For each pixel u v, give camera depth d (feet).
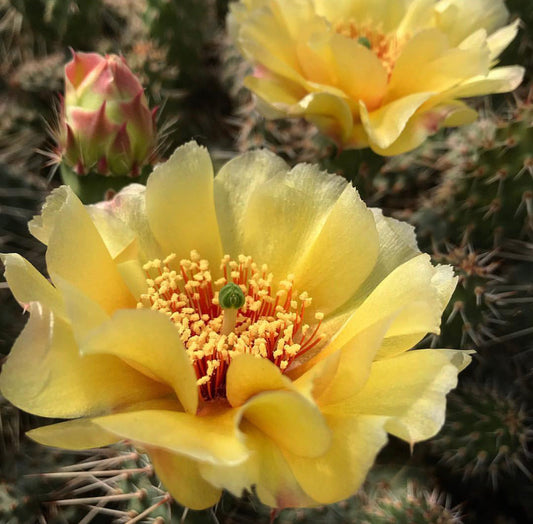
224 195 0.97
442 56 1.03
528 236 1.15
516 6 1.21
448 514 1.02
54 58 1.24
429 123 1.04
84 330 0.85
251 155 0.98
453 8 1.12
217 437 0.86
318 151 1.13
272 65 1.05
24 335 0.86
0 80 1.27
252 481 0.84
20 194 1.13
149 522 0.97
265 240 0.97
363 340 0.87
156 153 1.10
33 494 1.03
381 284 0.91
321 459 0.86
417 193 1.19
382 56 1.13
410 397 0.88
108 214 0.93
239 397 0.89
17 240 1.12
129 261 0.93
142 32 1.24
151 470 0.97
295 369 0.95
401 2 1.14
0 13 1.26
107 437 0.85
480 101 1.24
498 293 1.16
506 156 1.11
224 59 1.26
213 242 0.96
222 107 1.31
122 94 1.01
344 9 1.15
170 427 0.85
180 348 0.85
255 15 1.06
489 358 1.17
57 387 0.87
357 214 0.94
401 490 1.05
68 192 0.90
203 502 0.85
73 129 1.02
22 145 1.20
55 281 0.85
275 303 0.96
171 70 1.22
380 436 0.84
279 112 1.06
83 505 1.05
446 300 0.93
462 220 1.14
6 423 1.05
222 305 0.92
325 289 0.96
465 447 1.08
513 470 1.11
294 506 0.85
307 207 0.96
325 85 1.05
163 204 0.95
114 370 0.89
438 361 0.88
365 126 1.03
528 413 1.14
